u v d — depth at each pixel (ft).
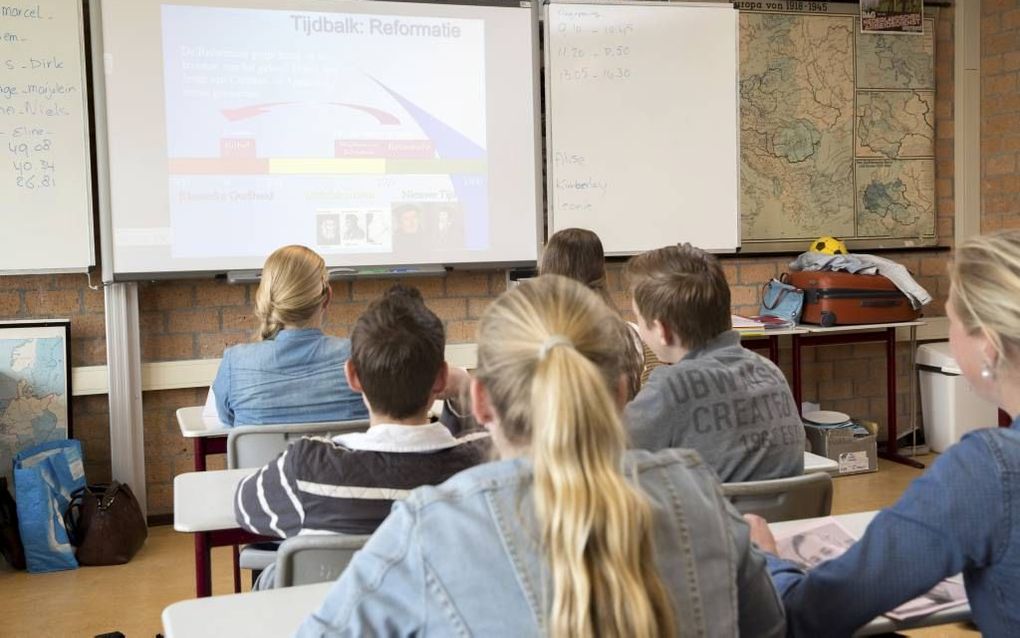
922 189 17.52
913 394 17.49
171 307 13.74
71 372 13.14
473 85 14.40
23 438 12.81
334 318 14.42
